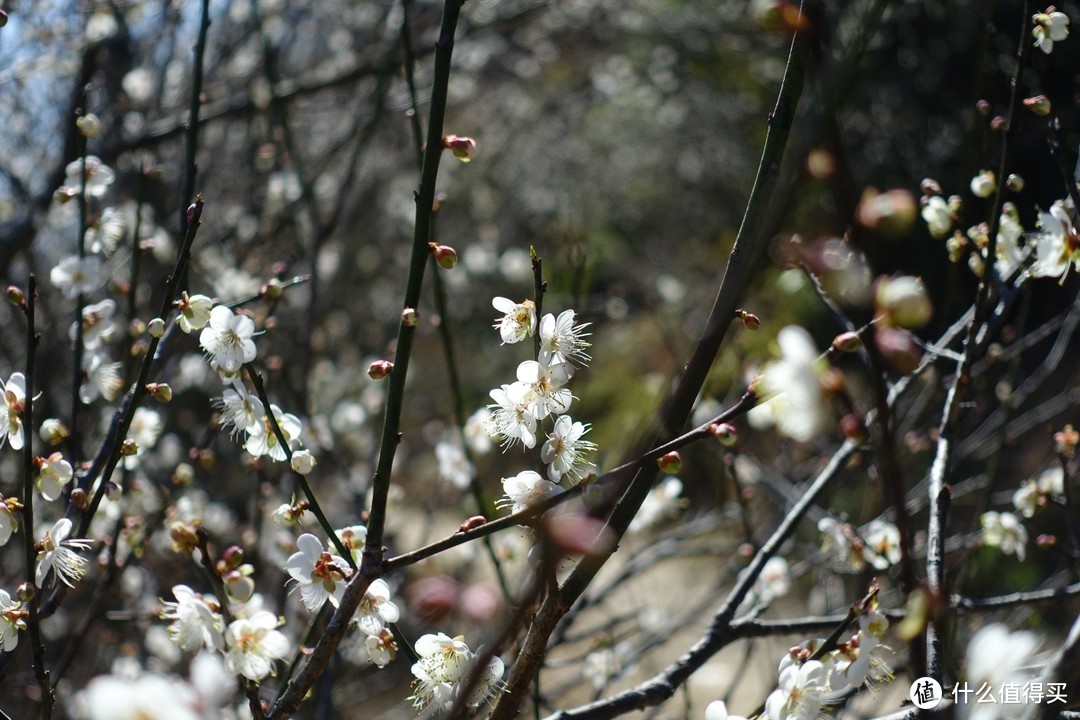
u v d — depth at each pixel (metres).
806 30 0.88
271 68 3.12
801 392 0.93
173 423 3.53
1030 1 1.70
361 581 1.29
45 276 4.02
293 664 1.60
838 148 0.87
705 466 4.64
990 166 2.14
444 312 2.16
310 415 2.99
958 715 1.12
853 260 0.91
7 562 3.24
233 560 1.28
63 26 3.75
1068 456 2.26
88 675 3.19
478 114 8.31
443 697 1.40
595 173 9.45
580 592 1.36
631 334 8.69
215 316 1.51
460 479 2.88
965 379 1.82
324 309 5.43
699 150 9.48
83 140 2.01
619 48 8.20
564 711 1.70
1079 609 3.71
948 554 3.16
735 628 1.88
